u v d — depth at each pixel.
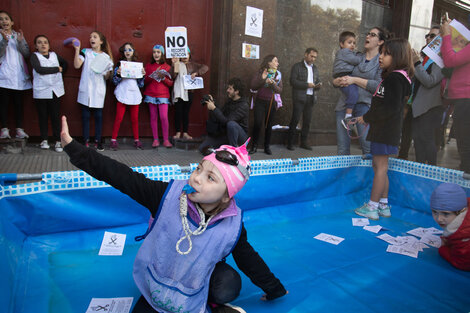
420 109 4.13
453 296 2.10
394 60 3.14
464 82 3.24
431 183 3.43
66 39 5.11
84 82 4.95
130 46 5.21
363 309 1.92
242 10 5.74
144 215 2.70
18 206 2.22
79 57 4.89
